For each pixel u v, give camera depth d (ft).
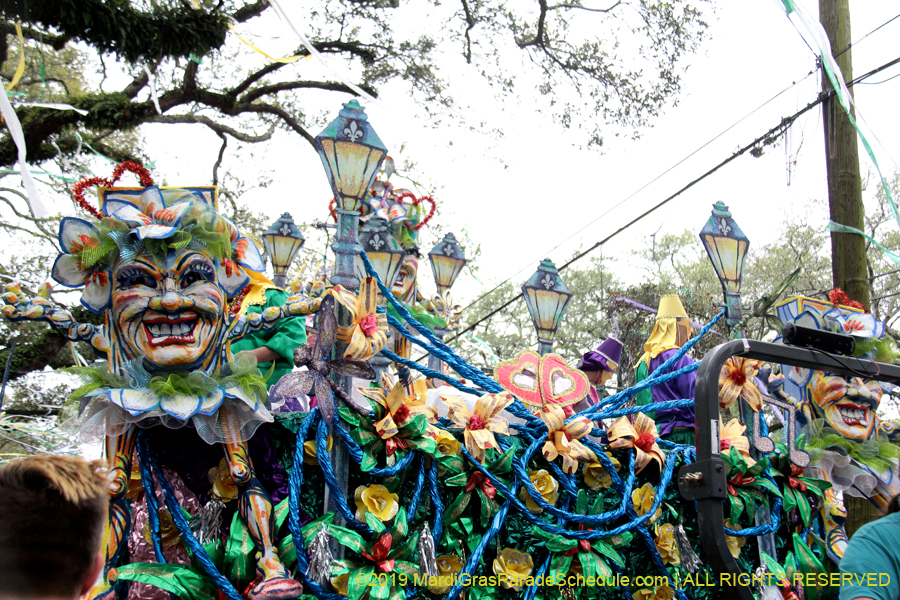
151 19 23.97
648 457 11.25
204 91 36.35
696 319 43.39
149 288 8.72
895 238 43.42
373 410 9.46
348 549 9.11
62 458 5.06
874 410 13.61
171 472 10.12
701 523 9.94
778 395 14.20
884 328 13.82
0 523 4.67
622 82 38.14
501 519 9.86
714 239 13.76
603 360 17.04
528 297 13.50
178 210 8.88
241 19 31.42
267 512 8.63
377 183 18.53
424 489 9.82
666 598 10.93
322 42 38.27
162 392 8.31
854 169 21.58
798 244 48.96
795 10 16.10
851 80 21.81
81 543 4.82
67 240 8.69
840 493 13.11
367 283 9.73
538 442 10.66
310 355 9.25
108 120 31.65
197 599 8.32
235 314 11.36
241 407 8.69
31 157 32.58
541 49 38.65
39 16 22.35
